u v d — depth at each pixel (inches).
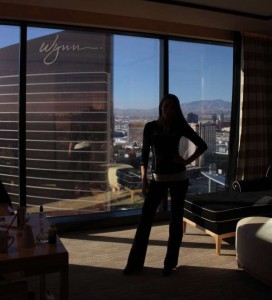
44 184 158.6
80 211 166.4
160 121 113.0
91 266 120.7
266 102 187.9
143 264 117.3
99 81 165.0
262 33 184.4
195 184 185.5
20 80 148.6
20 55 147.9
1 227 86.7
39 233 82.4
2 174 152.2
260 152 187.0
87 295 101.2
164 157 112.2
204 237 148.8
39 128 155.7
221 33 178.4
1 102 149.6
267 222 115.0
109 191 170.9
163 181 112.6
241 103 182.4
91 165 166.7
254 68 182.5
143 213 115.6
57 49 156.2
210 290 104.0
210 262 123.8
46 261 70.1
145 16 155.6
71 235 152.3
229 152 190.7
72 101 160.9
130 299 99.0
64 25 152.6
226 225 128.3
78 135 163.3
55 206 161.6
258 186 157.8
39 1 135.3
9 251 71.5
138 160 175.3
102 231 157.6
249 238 107.3
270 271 99.3
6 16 139.0
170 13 151.7
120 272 116.1
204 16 156.3
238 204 134.5
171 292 102.9
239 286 106.5
